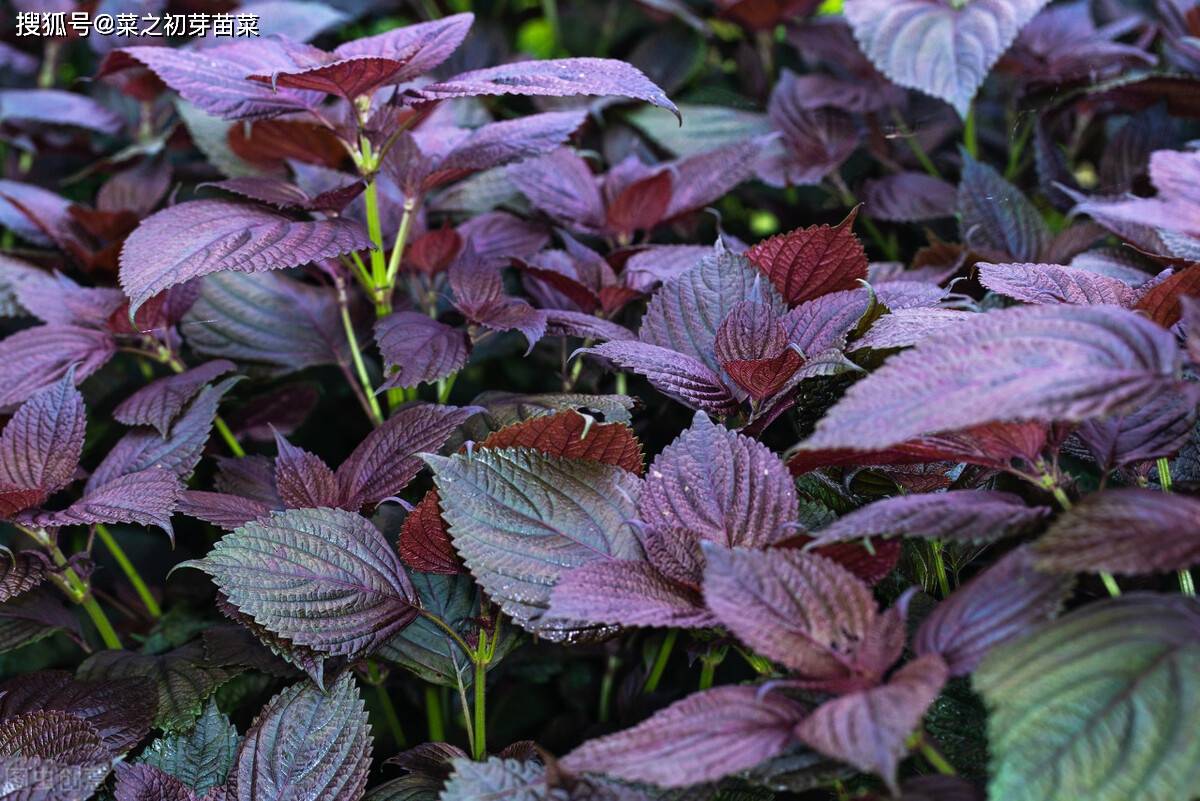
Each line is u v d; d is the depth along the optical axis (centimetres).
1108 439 89
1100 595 91
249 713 102
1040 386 80
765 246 97
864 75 141
